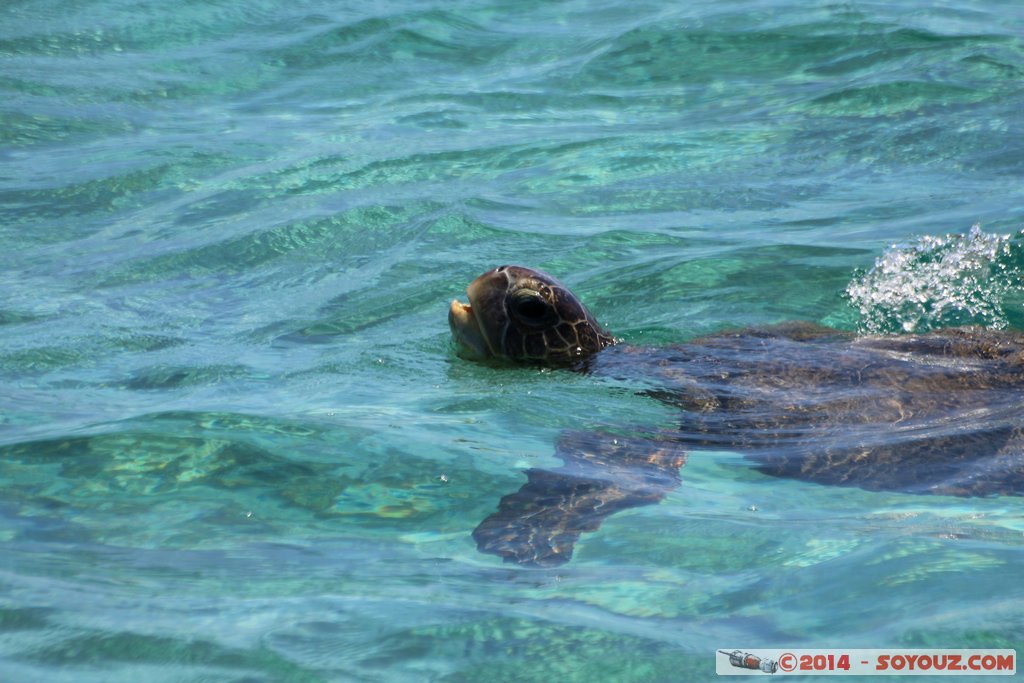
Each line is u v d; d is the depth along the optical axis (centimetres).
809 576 1171
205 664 1019
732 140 3331
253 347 2064
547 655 1030
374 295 2339
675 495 1426
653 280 2384
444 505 1387
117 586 1171
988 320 2156
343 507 1378
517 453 1562
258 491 1421
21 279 2458
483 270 2464
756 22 4422
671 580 1178
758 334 2059
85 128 3628
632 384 1878
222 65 4300
